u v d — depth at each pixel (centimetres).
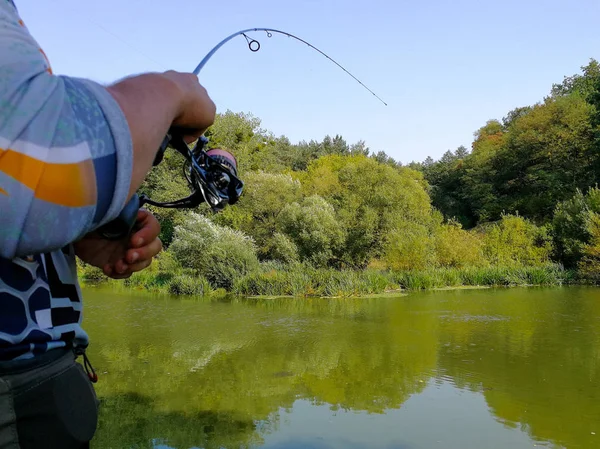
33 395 65
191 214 1859
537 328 779
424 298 1208
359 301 1168
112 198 55
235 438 362
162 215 2133
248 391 475
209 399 453
